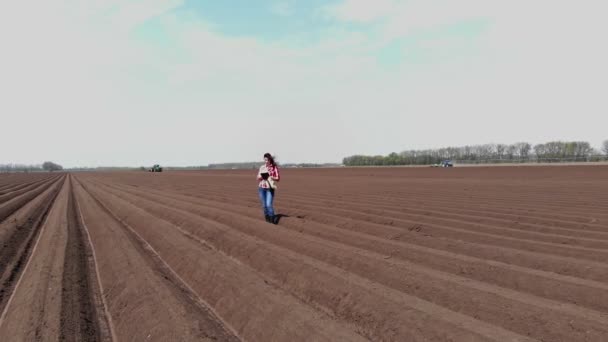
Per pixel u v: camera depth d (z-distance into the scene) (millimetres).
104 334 6070
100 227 13703
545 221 12320
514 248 9305
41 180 61562
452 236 10703
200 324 5871
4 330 5941
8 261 9812
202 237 12188
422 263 8289
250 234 11898
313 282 7254
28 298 6934
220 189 30016
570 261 7586
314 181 37594
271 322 5914
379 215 14086
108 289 7750
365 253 8781
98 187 37625
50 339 5504
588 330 4910
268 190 13430
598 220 12219
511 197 19109
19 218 16297
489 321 5566
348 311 6195
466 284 6609
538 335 5094
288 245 10172
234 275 7734
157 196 24828
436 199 18859
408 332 5273
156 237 12234
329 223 13305
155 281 7609
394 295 6258
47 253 10305
